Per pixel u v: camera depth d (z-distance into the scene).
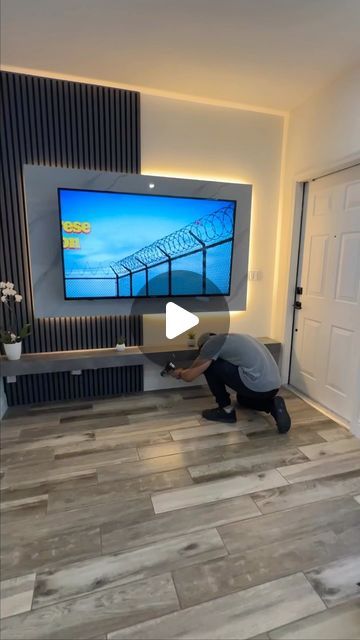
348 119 2.24
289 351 3.17
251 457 2.06
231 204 2.80
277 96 2.63
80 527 1.52
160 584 1.26
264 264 3.17
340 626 1.12
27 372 2.49
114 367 2.95
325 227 2.64
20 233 2.52
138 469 1.94
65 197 2.42
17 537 1.46
